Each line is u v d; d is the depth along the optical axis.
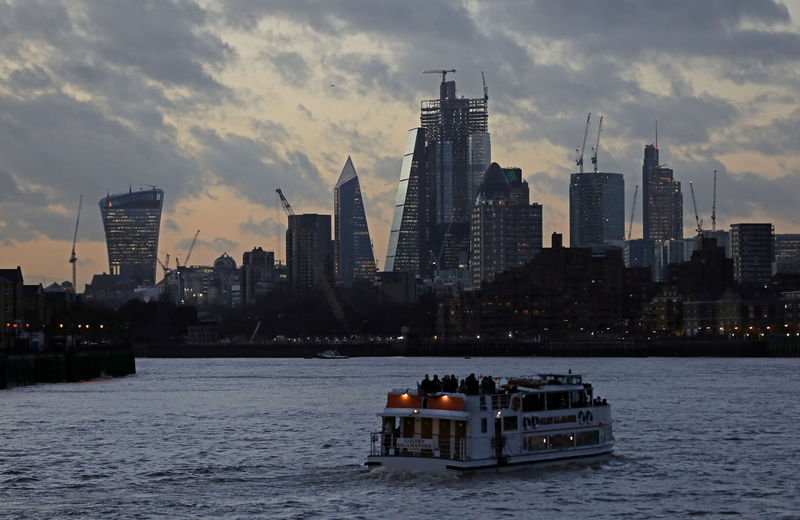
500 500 101.12
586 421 117.19
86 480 115.69
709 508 100.25
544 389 113.19
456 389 109.94
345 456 131.50
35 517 97.38
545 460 113.12
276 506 100.88
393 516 96.25
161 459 130.38
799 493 106.94
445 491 104.19
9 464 126.38
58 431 158.75
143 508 100.69
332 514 97.31
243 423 171.38
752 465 122.88
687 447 137.00
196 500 104.19
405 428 109.94
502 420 109.19
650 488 108.12
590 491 105.62
